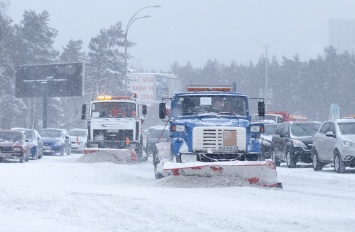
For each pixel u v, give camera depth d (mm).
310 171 48125
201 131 33875
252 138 34500
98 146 60000
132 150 55125
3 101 131250
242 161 32219
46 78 110812
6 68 132125
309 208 23641
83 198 25297
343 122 45938
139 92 145375
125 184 34781
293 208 23531
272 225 18734
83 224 18672
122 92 156750
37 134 70500
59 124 158125
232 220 19406
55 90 110500
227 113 36000
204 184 31953
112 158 55062
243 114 36188
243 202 25219
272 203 25125
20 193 27359
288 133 53594
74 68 108625
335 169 45219
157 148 38812
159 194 27875
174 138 34469
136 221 19203
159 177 37844
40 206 22891
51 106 155250
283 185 35438
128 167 50500
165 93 149375
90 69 159000
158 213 20859
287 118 92500
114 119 60000
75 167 47312
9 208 22406
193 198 26266
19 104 141875
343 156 43875
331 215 21438
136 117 60375
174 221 19141
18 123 154500
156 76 145250
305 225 18875
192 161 34062
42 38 145375
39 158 70938
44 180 37219
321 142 47344
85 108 60188
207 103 36250
